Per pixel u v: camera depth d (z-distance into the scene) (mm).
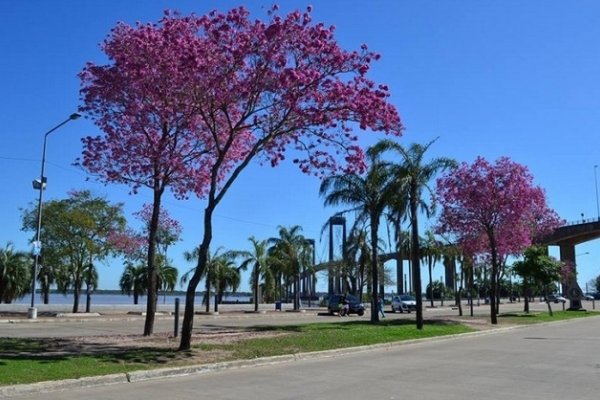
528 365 15086
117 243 38688
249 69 16078
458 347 20344
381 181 30609
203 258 16359
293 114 16641
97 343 17531
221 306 60219
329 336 21141
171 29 16281
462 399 10203
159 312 42938
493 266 34938
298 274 58438
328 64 15977
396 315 49500
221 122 19016
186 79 15719
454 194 36500
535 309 67875
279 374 13359
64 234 38000
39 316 33625
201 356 15180
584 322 39531
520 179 35938
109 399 9992
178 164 19844
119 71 17766
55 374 11539
